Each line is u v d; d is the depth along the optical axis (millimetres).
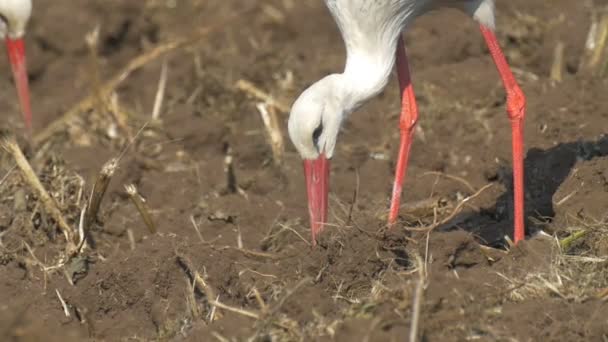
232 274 10438
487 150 12859
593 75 13961
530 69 15383
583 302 9523
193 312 10133
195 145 14422
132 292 10445
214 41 17547
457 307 9359
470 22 16125
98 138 14945
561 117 13023
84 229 11461
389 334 8984
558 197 11148
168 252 10531
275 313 9516
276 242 11625
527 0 16719
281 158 13500
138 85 16641
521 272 10008
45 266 11266
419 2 11016
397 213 11383
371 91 11023
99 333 10273
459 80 14609
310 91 10852
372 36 10969
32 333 9898
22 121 15711
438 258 10328
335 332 9188
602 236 10508
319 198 10930
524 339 9234
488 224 11680
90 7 17906
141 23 18031
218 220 12164
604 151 11977
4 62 17891
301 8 18188
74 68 17547
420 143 13305
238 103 15430
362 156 13641
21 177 12484
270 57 16688
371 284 10133
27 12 15008
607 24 14844
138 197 11836
